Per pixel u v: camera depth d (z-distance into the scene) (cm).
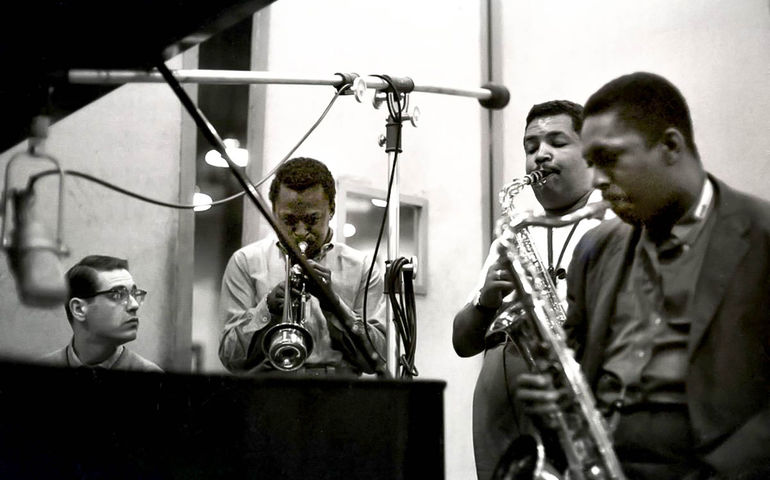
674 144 121
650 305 121
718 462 109
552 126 175
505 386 162
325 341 182
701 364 113
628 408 119
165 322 238
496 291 150
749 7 232
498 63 296
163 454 99
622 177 122
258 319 181
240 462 100
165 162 243
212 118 249
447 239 286
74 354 189
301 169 189
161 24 108
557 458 130
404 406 107
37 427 98
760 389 111
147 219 238
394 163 192
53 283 139
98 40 111
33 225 140
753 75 228
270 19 256
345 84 179
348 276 197
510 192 172
